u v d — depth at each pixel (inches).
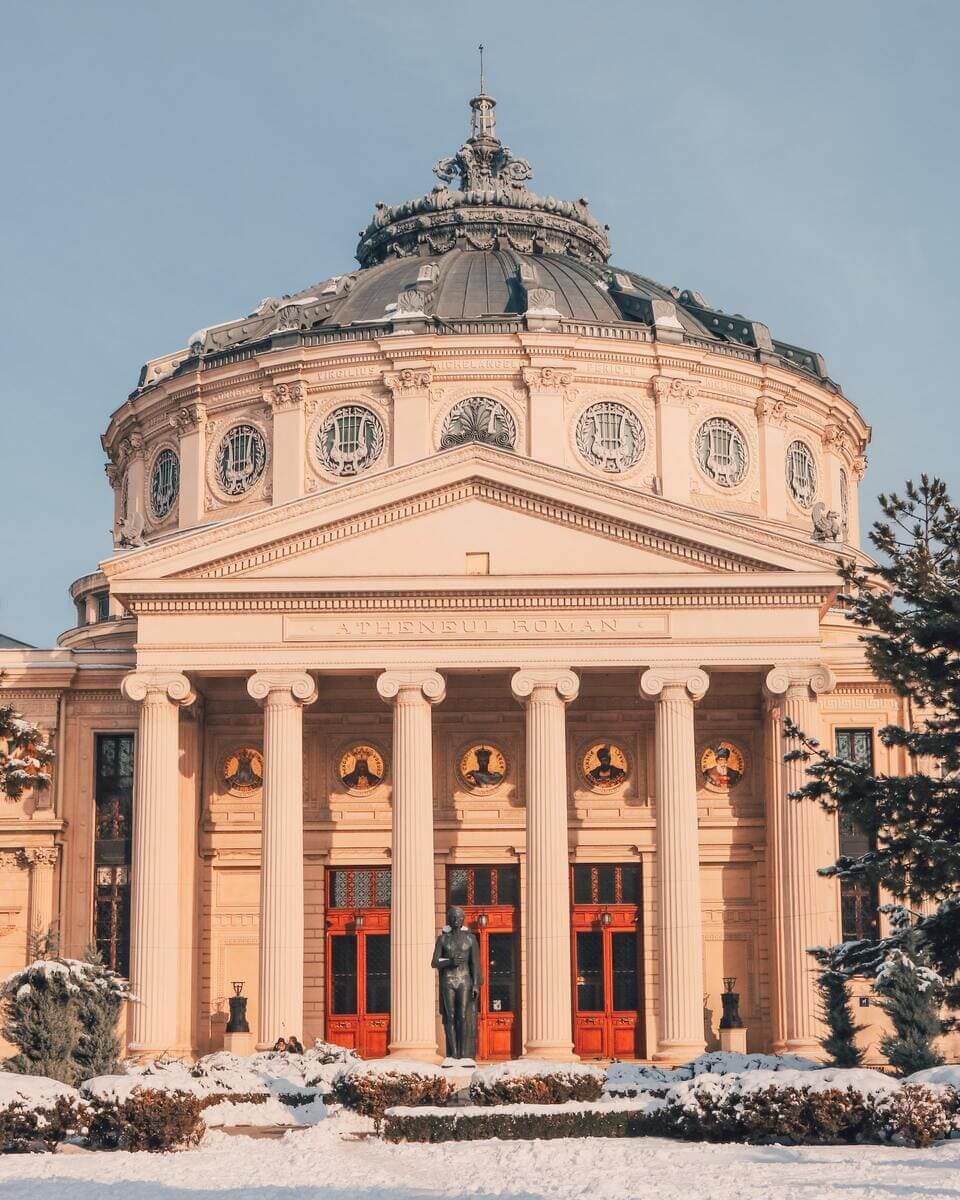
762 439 3191.4
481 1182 1476.4
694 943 2493.8
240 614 2561.5
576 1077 1907.0
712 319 3368.6
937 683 1998.0
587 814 2763.3
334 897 2778.1
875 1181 1422.2
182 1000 2642.7
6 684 2795.3
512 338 3056.1
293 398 3105.3
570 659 2541.8
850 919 2733.8
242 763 2785.4
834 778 1999.3
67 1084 1999.3
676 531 2556.6
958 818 1966.0
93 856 2778.1
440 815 2763.3
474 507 2586.1
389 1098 1925.4
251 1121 1966.0
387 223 3634.4
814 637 2546.8
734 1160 1574.8
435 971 2527.1
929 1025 2263.8
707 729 2787.9
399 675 2539.4
